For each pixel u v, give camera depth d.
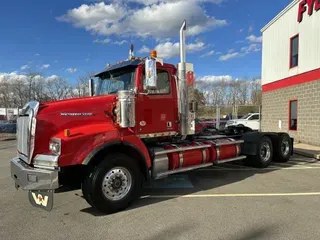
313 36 14.39
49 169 4.95
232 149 8.31
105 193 5.22
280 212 5.17
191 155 6.92
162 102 6.41
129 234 4.38
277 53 18.11
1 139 23.81
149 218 5.00
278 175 8.17
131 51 6.62
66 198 6.25
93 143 5.20
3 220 5.01
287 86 16.94
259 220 4.81
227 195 6.26
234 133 9.58
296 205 5.55
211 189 6.75
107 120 5.71
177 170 6.57
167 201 5.91
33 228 4.66
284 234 4.27
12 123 30.94
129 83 6.15
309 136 14.73
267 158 9.31
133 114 5.74
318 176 8.03
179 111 6.72
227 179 7.73
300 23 15.54
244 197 6.10
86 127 5.46
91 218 5.07
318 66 13.98
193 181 7.53
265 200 5.88
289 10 16.64
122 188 5.41
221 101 49.53
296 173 8.43
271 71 18.92
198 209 5.39
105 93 6.66
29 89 44.03
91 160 5.20
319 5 13.84
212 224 4.68
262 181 7.47
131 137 5.65
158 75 6.37
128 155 5.79
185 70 6.74
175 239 4.16
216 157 7.69
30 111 5.25
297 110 15.84
